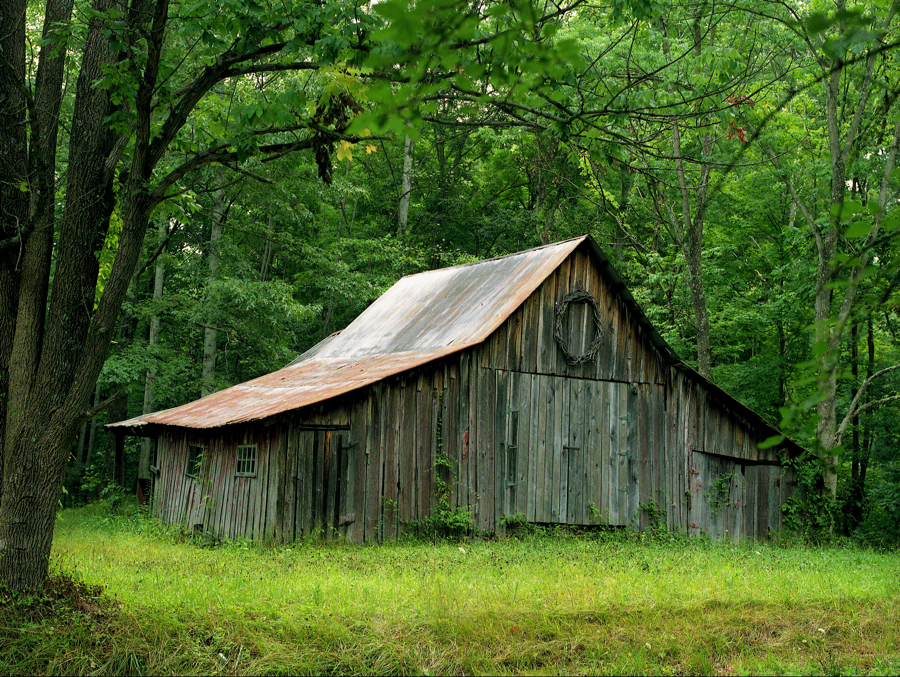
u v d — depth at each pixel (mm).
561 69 3738
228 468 17328
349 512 15859
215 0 7215
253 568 11445
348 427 16078
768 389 27984
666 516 19000
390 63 3678
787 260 27625
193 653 7160
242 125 7562
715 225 29594
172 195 8242
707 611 9008
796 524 20562
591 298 18797
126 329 31594
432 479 16703
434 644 7547
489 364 17594
